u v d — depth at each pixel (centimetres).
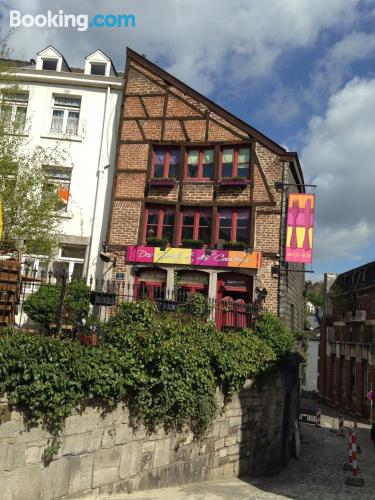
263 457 1258
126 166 1856
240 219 1788
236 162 1819
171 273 1752
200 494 880
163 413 858
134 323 878
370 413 3148
